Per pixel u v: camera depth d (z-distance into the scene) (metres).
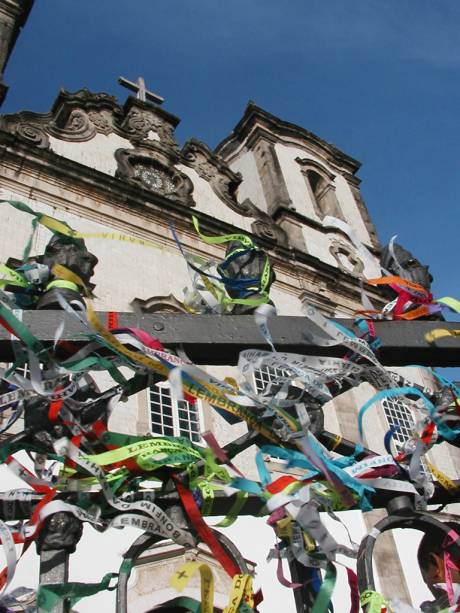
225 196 18.55
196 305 3.07
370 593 2.21
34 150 14.30
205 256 15.64
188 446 2.29
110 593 8.59
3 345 2.14
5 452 2.14
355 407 15.24
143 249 14.67
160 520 2.06
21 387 2.04
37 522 1.98
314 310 2.46
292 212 20.19
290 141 24.20
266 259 3.04
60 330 2.07
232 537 10.27
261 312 2.55
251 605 1.96
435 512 2.90
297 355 2.34
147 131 18.47
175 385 2.02
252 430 2.48
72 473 2.18
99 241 14.07
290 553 2.37
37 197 13.80
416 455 2.50
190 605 1.94
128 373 11.16
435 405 2.73
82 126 16.75
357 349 2.46
